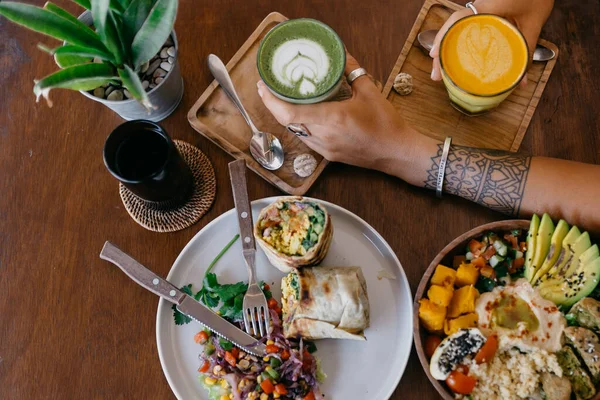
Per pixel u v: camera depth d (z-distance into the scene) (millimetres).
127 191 1226
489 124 1257
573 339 998
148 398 1114
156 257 1196
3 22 1340
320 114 1115
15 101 1291
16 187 1239
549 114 1251
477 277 1077
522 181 1121
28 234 1211
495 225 1068
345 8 1352
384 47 1321
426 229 1201
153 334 1146
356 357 1119
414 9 1347
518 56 1144
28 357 1136
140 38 996
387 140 1157
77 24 969
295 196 1128
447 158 1156
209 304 1133
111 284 1178
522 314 1046
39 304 1166
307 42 1067
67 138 1271
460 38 1158
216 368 1092
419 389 1099
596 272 1013
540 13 1255
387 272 1163
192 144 1266
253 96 1298
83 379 1123
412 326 1069
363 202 1223
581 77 1270
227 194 1236
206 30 1344
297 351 1074
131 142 1099
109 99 1134
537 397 1002
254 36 1316
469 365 1004
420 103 1280
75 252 1199
